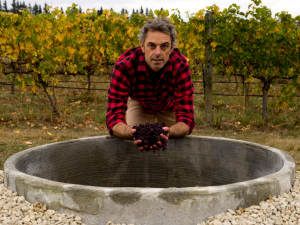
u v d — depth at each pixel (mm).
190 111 2520
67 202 1574
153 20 2137
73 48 6367
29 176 1769
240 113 6750
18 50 6020
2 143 4582
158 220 1493
